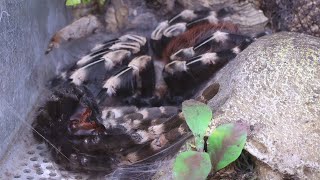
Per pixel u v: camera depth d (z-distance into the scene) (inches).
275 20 26.1
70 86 23.6
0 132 22.5
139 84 24.0
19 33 23.4
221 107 21.1
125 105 23.6
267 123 20.7
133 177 22.4
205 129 20.5
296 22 25.5
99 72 24.0
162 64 25.1
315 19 25.2
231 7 26.3
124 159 22.4
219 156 20.3
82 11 27.1
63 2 27.1
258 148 20.4
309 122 20.7
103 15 26.8
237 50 24.1
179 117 22.1
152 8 27.2
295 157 20.3
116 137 22.2
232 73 22.0
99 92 23.5
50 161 23.2
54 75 25.6
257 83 21.3
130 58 24.4
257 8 26.5
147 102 24.0
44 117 23.3
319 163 20.3
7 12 22.5
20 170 22.9
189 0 26.9
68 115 22.9
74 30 25.9
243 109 21.0
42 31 25.4
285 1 25.7
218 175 20.9
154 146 22.1
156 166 22.1
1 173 22.6
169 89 24.4
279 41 22.2
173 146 21.9
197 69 23.9
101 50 24.7
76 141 22.6
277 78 21.3
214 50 24.5
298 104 20.9
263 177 20.6
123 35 26.0
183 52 24.6
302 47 21.9
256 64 21.6
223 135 20.2
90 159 22.6
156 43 25.3
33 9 24.5
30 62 24.3
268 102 21.0
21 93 23.7
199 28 25.3
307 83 21.2
